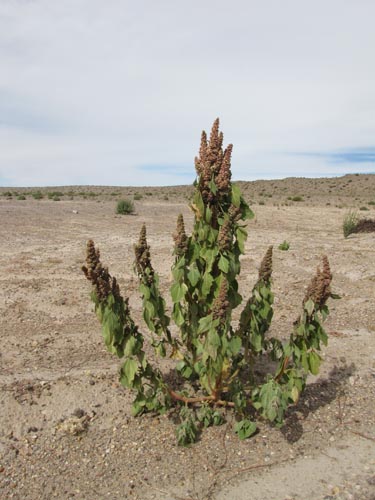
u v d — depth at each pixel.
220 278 3.37
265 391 3.31
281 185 90.75
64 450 3.51
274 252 11.23
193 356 3.99
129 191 75.44
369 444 3.62
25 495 3.09
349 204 40.12
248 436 3.64
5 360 4.87
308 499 3.05
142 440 3.62
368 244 12.66
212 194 3.24
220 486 3.17
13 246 12.09
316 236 15.11
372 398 4.28
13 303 6.83
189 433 3.52
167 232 15.93
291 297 7.38
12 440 3.60
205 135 3.24
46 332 5.73
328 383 4.54
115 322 3.20
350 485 3.17
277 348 3.73
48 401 4.05
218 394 3.86
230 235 3.29
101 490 3.13
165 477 3.24
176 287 3.38
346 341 5.57
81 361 4.87
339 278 8.66
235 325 6.00
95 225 18.17
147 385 3.85
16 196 45.59
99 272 3.15
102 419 3.88
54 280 8.27
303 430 3.77
